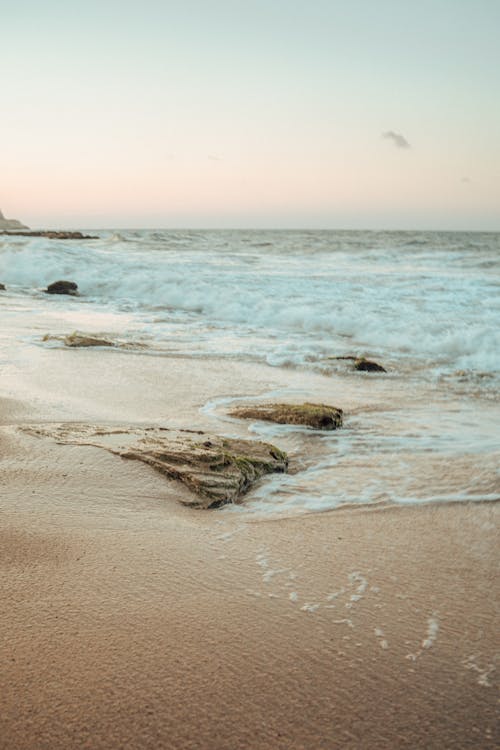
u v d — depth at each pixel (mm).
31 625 2689
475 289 17000
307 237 56656
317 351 10492
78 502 4004
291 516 4105
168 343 10672
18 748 2033
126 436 5145
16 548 3377
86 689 2307
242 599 2986
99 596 2949
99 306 15539
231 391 7590
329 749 2078
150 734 2113
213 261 27453
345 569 3342
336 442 5809
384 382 8516
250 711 2234
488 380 8734
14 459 4602
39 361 8578
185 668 2447
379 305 14414
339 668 2482
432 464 5191
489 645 2652
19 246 24172
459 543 3701
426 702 2301
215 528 3846
